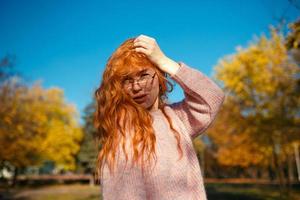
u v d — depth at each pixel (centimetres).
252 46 1352
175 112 149
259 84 1287
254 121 1313
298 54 1118
